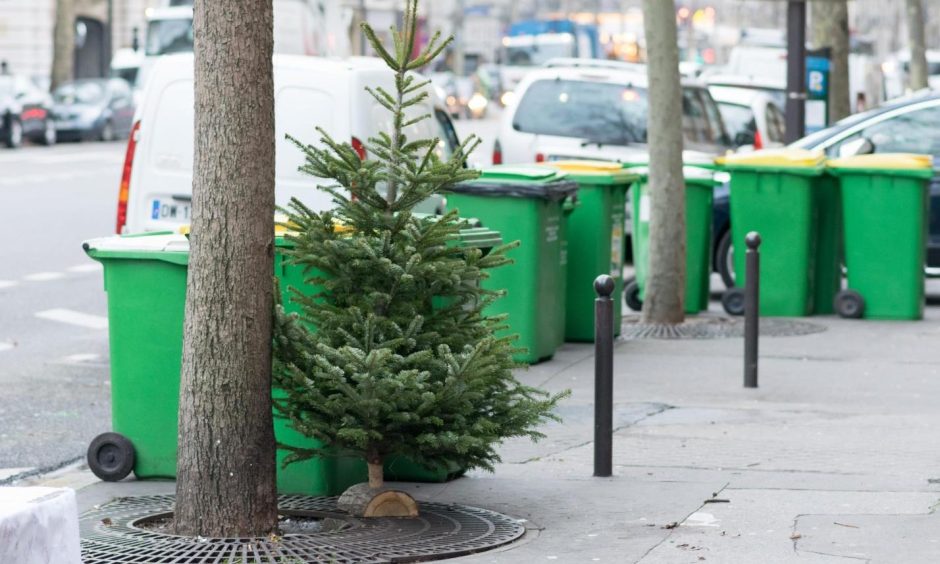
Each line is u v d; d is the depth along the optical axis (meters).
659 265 16.48
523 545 7.79
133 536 7.78
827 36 28.27
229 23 7.54
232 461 7.69
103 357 14.69
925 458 9.93
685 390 12.79
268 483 7.81
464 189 13.63
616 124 22.00
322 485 8.82
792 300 17.53
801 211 17.36
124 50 61.66
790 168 17.27
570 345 15.23
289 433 8.77
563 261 14.70
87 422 11.74
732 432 10.93
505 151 22.41
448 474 9.41
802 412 11.77
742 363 14.19
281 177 14.20
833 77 28.28
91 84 55.47
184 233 9.35
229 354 7.65
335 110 14.14
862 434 10.80
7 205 29.77
